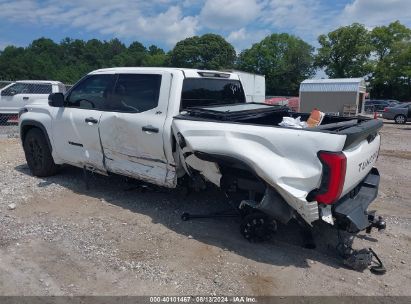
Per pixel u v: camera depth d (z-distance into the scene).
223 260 3.81
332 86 28.20
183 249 4.02
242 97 5.86
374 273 3.63
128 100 4.97
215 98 5.26
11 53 85.81
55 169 6.40
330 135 3.42
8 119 15.66
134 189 5.70
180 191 5.68
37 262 3.72
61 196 5.53
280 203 3.75
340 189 3.42
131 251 3.96
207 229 4.51
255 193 4.14
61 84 16.38
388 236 4.48
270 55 75.62
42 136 6.21
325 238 4.29
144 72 4.87
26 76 77.25
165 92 4.61
